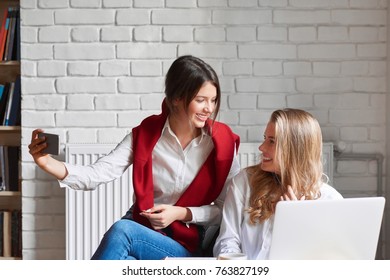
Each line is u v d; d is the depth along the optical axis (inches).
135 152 95.0
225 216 86.9
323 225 70.0
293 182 83.0
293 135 83.2
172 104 91.7
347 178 144.6
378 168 143.6
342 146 140.8
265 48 141.9
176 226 92.0
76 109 141.7
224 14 141.3
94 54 141.3
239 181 88.3
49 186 141.9
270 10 141.7
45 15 140.7
